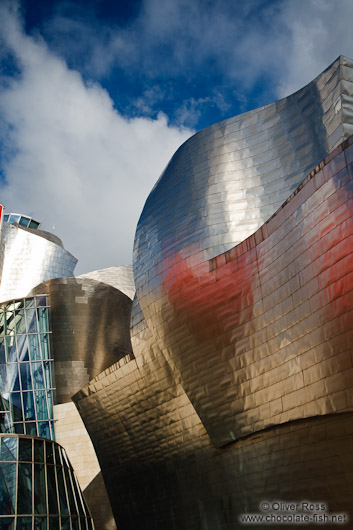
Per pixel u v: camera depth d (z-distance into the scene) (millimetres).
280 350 18969
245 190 24609
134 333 27641
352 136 15547
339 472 17219
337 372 16172
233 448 22500
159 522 27844
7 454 22875
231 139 25906
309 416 17625
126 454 30203
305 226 17406
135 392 28266
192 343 23500
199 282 23125
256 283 20234
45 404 40531
